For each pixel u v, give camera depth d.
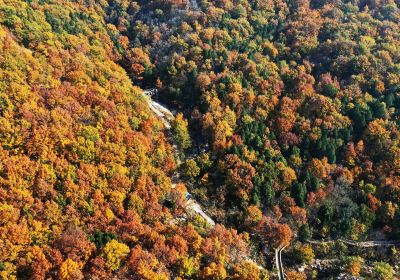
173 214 107.62
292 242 108.50
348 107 133.25
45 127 103.69
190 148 131.75
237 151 121.75
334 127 128.38
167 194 110.56
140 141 115.00
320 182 118.44
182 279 90.62
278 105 136.88
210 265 92.81
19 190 91.25
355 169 119.62
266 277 98.44
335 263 104.81
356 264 100.25
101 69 138.50
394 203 111.06
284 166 119.31
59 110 110.19
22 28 138.25
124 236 94.06
